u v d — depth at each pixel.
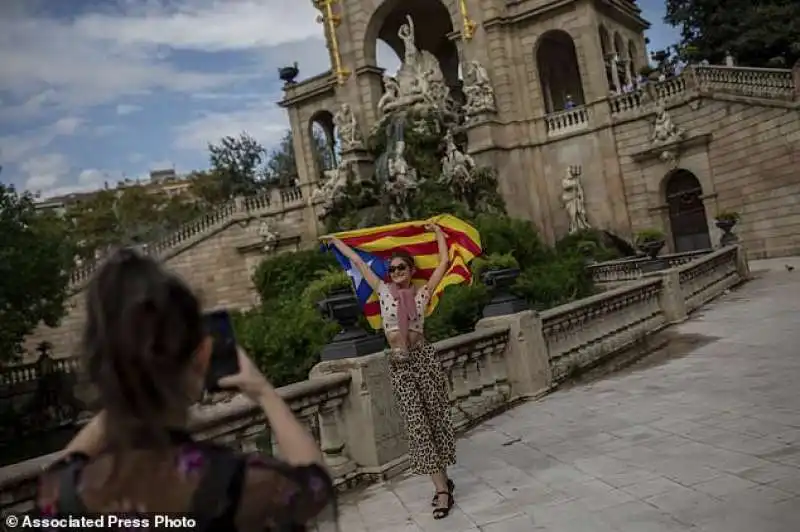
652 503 6.03
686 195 34.47
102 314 2.03
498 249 30.86
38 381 33.69
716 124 31.97
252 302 45.06
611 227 36.50
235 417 6.58
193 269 44.78
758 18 41.09
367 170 42.31
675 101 33.56
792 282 21.59
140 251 2.21
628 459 7.34
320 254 36.34
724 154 31.80
